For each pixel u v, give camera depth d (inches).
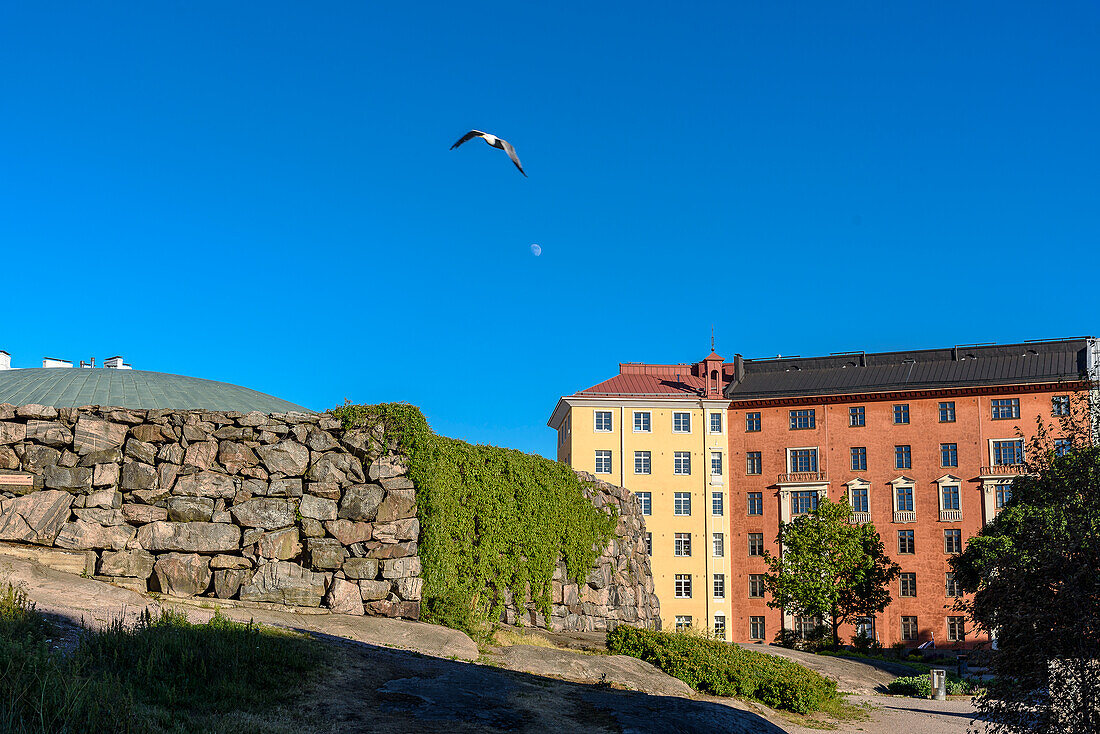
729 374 3388.3
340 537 900.0
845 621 2476.6
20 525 830.5
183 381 1272.1
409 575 911.0
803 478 3088.1
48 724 429.7
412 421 946.7
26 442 858.1
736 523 3147.1
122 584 826.2
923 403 3029.0
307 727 509.0
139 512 856.3
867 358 3218.5
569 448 3230.8
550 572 1268.5
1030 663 621.9
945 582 2901.1
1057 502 636.1
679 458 3198.8
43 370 1228.5
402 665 674.2
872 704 1204.5
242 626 663.8
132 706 465.1
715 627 3090.6
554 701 653.3
